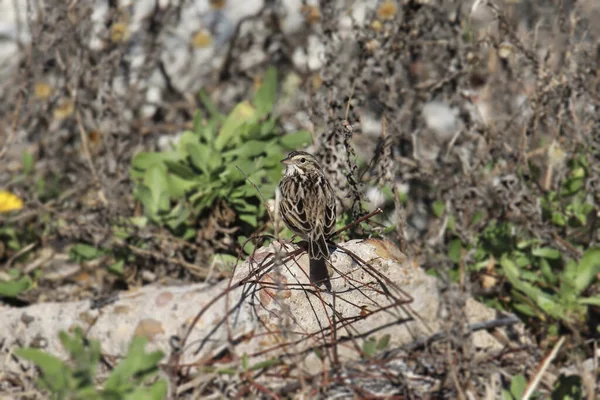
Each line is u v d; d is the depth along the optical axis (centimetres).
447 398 888
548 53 1155
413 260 1012
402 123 1349
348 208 1118
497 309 1056
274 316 948
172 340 918
